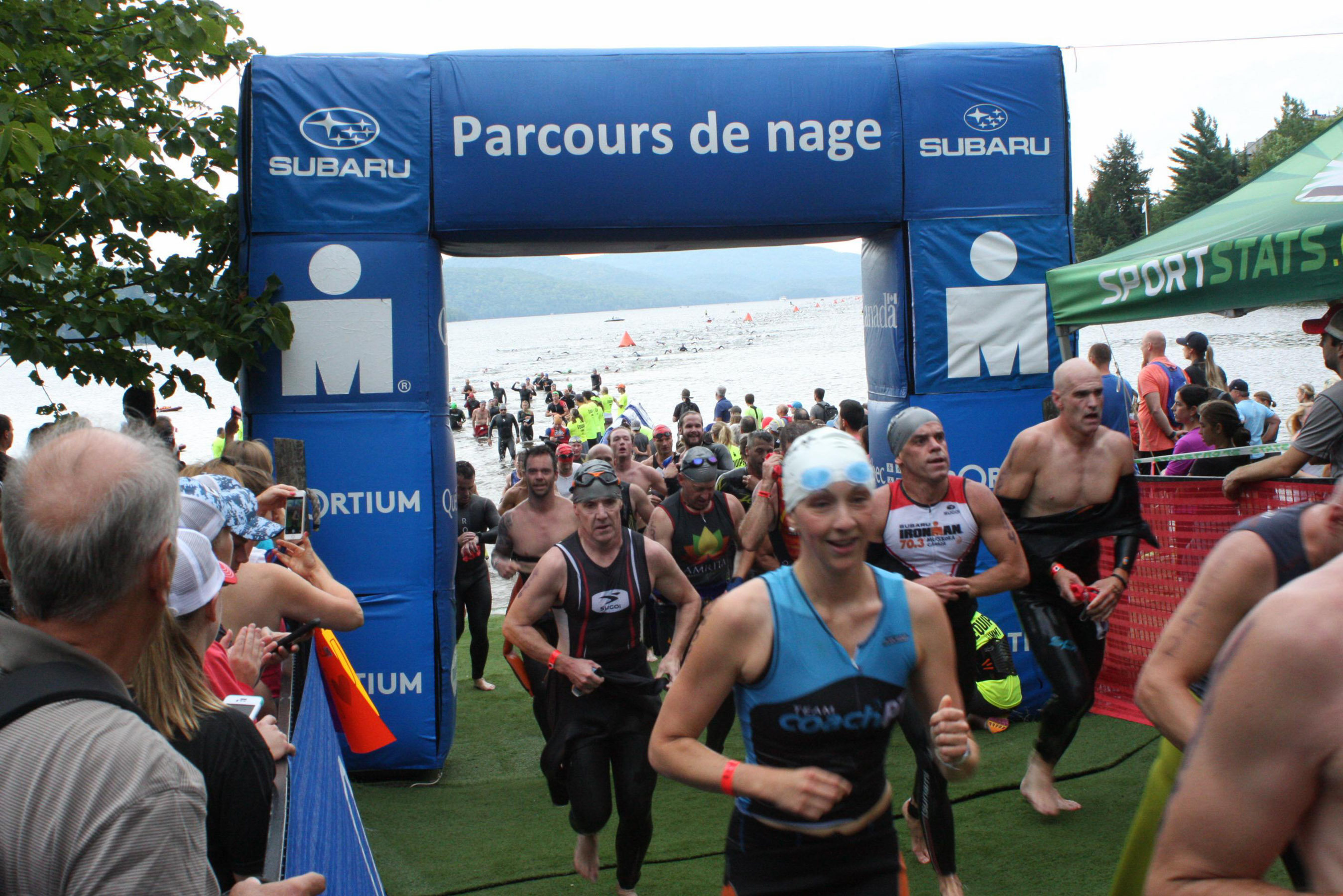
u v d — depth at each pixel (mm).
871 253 6531
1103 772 5027
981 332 6039
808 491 2186
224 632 3184
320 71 5516
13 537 1422
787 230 5918
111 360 5816
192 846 1337
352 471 5504
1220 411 5953
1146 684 2305
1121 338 40094
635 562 4043
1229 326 41375
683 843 4555
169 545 1507
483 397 58219
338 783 3070
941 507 4109
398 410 5547
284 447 4152
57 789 1268
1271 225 4469
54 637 1413
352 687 3754
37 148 4539
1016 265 6023
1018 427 6070
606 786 3871
